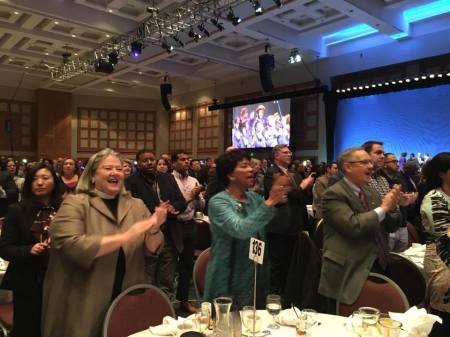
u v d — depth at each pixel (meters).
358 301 2.36
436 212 2.21
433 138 9.38
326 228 2.58
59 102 16.23
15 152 15.83
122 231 2.09
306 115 11.86
